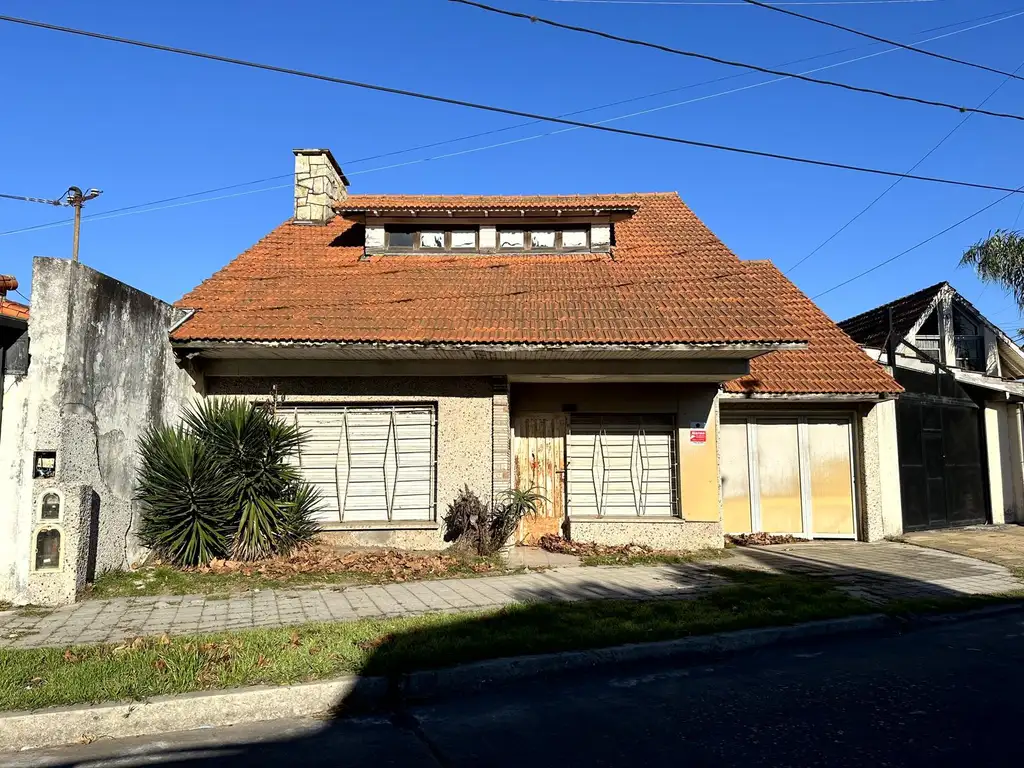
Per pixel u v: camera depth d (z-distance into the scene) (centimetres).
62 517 776
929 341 1686
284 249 1395
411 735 482
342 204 1455
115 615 733
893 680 583
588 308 1120
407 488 1091
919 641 702
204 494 930
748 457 1297
